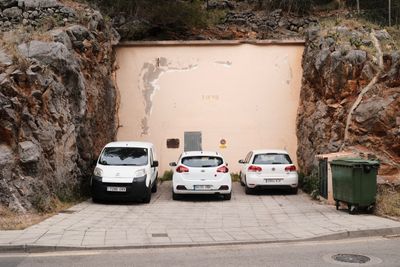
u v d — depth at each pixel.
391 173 15.40
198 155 16.41
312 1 29.38
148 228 11.25
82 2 21.05
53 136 14.19
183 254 8.84
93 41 18.08
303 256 8.52
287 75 21.19
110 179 15.00
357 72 17.52
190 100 21.11
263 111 21.11
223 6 29.56
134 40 23.19
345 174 12.90
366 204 12.61
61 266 7.93
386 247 9.20
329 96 18.22
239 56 21.19
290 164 17.30
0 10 18.06
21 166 12.91
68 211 13.38
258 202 15.61
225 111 21.08
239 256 8.61
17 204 12.27
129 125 21.09
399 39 19.83
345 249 9.08
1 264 8.06
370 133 16.33
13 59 14.35
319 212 13.31
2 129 12.85
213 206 14.84
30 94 13.83
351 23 20.00
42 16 17.81
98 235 10.34
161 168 20.94
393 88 16.41
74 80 15.93
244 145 21.00
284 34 26.17
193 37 24.83
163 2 24.42
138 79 21.19
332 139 17.47
